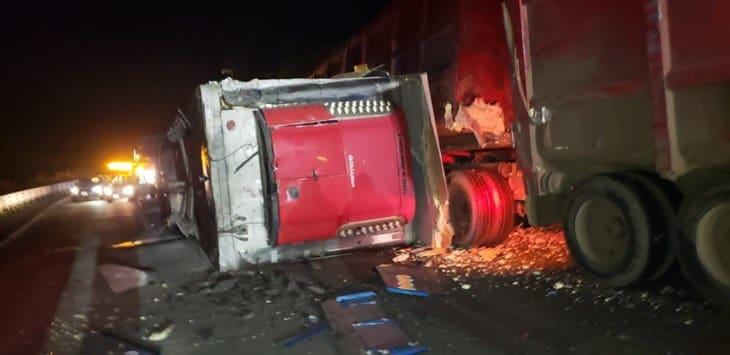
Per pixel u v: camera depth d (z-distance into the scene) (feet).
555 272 25.96
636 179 22.20
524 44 26.37
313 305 24.48
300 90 29.89
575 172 25.38
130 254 35.96
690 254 20.39
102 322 24.26
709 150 18.69
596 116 23.02
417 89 30.27
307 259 30.42
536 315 21.27
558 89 24.62
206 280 29.09
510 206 31.50
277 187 27.86
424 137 30.22
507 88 30.09
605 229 23.52
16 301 28.66
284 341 20.71
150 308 25.64
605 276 23.32
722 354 16.94
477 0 30.91
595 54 22.66
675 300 21.44
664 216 21.47
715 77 17.92
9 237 62.95
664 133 19.70
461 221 32.09
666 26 19.26
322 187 28.30
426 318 21.80
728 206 19.08
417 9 36.06
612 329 19.44
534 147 26.45
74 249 44.21
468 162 36.01
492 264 28.27
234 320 23.35
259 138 28.94
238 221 29.07
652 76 19.88
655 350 17.63
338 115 29.19
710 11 17.92
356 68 33.30
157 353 20.38
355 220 29.25
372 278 27.68
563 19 24.06
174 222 45.98
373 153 28.96
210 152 28.84
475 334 19.94
